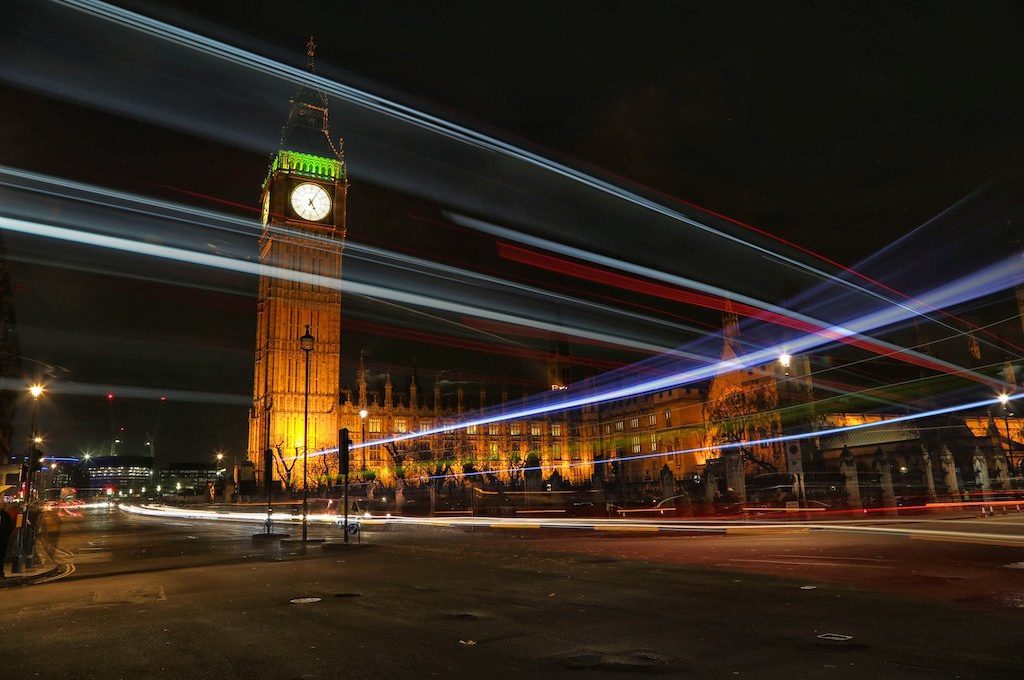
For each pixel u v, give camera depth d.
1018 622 9.79
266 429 109.75
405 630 10.45
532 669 8.00
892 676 7.25
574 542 28.69
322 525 49.56
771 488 52.78
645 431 133.50
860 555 19.27
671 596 13.05
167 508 102.00
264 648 9.45
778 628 9.83
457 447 138.25
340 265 126.12
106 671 8.50
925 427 77.06
